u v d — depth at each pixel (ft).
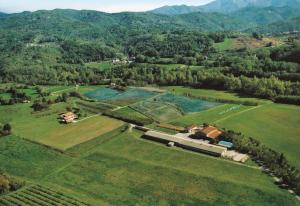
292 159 426.51
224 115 605.31
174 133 532.73
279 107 634.02
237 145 460.14
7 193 371.15
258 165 415.23
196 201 349.82
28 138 524.11
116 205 347.77
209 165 419.54
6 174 414.41
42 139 520.42
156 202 351.05
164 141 492.95
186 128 539.29
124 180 395.14
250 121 567.18
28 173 419.54
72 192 372.79
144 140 504.43
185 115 621.72
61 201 352.49
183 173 401.49
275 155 427.33
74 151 475.31
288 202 339.57
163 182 386.52
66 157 459.73
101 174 410.72
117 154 460.55
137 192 370.12
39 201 352.90
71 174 414.00
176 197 358.02
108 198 360.69
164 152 461.78
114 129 555.28
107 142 502.38
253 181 378.73
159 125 569.23
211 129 510.17
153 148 475.72
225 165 417.49
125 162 436.76
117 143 497.87
